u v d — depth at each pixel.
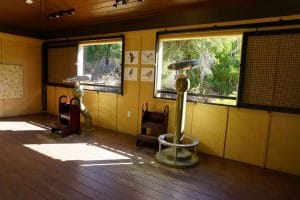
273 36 2.94
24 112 5.94
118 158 3.28
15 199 2.14
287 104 2.92
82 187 2.41
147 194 2.33
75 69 5.35
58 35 5.77
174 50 4.23
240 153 3.33
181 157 3.13
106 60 5.16
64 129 4.16
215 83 4.04
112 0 3.32
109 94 4.82
